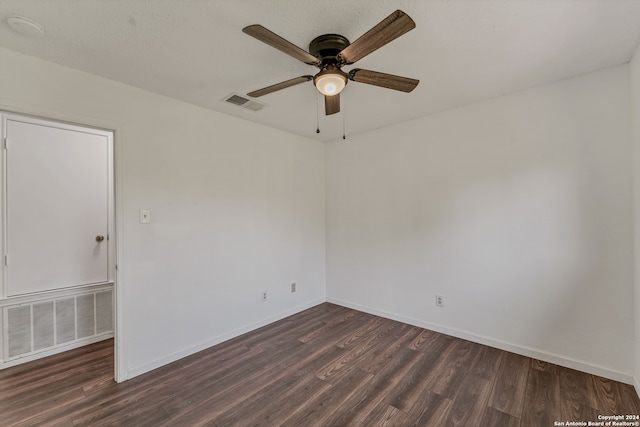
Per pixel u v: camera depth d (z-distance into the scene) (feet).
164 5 4.88
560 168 7.88
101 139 10.09
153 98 8.18
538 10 5.07
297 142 12.50
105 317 10.04
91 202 9.88
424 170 10.48
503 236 8.82
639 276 6.58
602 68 7.22
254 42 5.96
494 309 9.04
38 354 8.68
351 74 5.90
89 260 9.82
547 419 5.98
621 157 7.07
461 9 5.04
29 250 8.70
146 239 8.00
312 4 4.90
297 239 12.48
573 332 7.77
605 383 7.11
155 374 7.79
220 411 6.32
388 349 9.05
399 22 4.31
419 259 10.69
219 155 9.70
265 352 8.96
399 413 6.21
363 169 12.33
